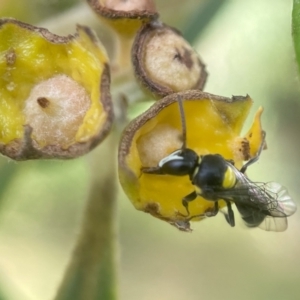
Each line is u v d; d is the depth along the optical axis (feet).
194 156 0.29
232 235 0.44
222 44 0.38
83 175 0.40
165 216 0.29
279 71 0.39
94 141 0.28
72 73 0.30
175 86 0.30
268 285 0.45
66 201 0.41
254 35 0.38
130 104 0.30
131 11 0.30
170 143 0.29
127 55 0.31
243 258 0.45
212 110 0.29
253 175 0.42
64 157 0.28
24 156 0.28
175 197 0.29
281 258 0.45
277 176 0.42
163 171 0.29
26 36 0.29
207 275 0.45
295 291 0.44
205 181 0.29
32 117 0.29
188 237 0.44
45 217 0.41
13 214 0.41
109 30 0.31
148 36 0.30
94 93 0.29
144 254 0.44
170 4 0.33
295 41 0.28
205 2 0.34
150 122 0.29
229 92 0.39
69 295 0.30
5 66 0.29
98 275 0.30
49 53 0.29
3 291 0.34
